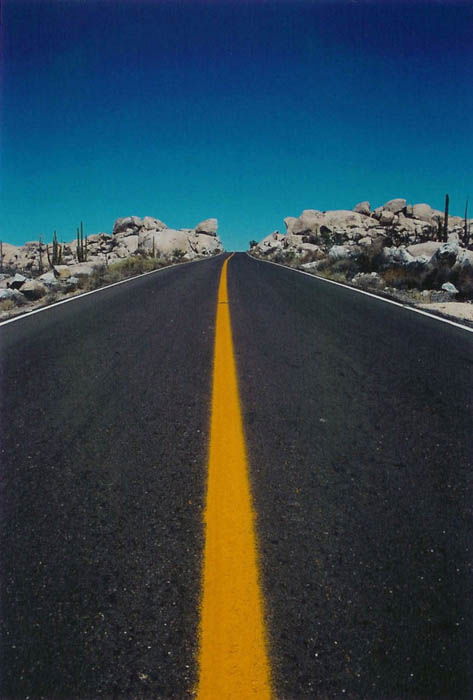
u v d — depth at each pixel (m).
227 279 13.97
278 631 1.46
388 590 1.63
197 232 80.75
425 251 18.38
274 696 1.27
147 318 7.22
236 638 1.44
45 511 2.14
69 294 11.85
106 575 1.72
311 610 1.54
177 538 1.92
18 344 5.68
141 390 3.83
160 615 1.53
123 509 2.14
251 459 2.61
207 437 2.90
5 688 1.30
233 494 2.25
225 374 4.21
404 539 1.92
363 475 2.45
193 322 6.81
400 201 71.81
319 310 7.94
